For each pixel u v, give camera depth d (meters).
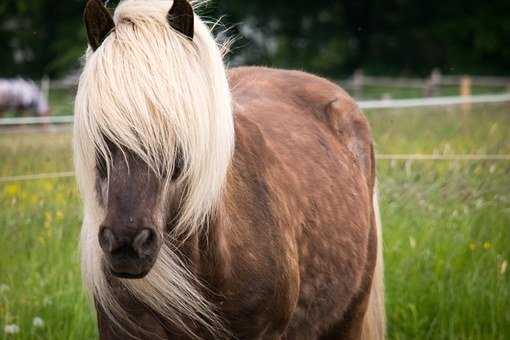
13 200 9.03
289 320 5.63
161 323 5.04
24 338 7.60
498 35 39.16
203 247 4.88
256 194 5.30
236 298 5.17
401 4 40.84
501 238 9.30
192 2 5.44
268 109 6.38
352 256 6.43
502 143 11.83
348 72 41.34
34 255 8.64
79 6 40.25
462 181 10.07
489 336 7.92
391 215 9.56
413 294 8.48
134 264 4.19
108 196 4.26
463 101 14.35
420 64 41.12
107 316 5.13
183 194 4.46
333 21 41.62
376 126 12.04
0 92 25.12
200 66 4.52
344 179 6.59
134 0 4.66
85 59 4.83
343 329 6.75
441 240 9.20
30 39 40.03
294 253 5.56
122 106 4.28
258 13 40.09
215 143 4.51
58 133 12.42
